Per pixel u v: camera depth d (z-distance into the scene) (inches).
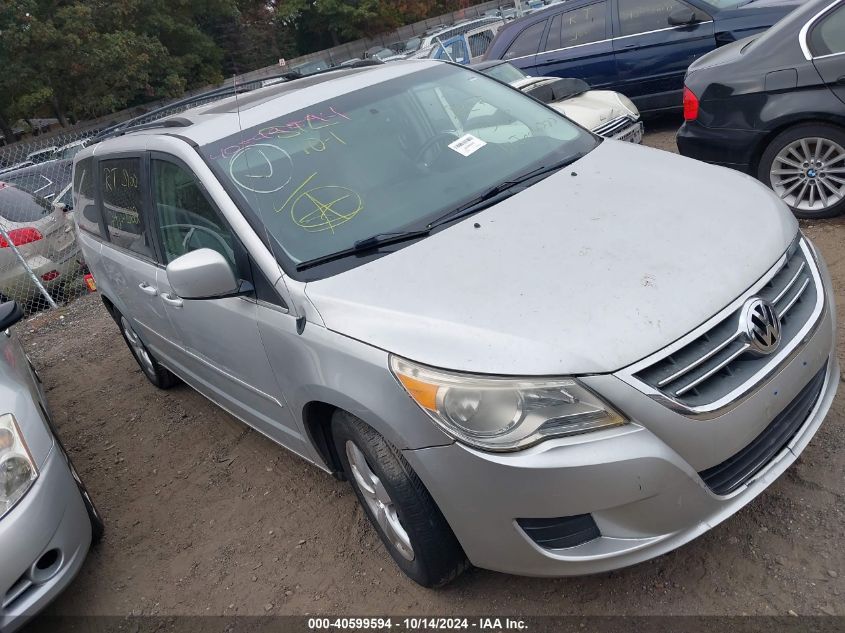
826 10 177.2
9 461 111.7
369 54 1041.5
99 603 126.8
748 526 103.7
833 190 183.5
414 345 89.4
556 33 345.4
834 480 107.1
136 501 155.4
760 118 187.5
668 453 82.7
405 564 107.0
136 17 1216.2
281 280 106.9
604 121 252.2
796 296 96.2
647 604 96.5
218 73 1357.0
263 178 119.6
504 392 82.9
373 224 113.7
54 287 340.5
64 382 238.7
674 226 100.7
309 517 133.6
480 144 131.9
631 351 82.9
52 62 1091.3
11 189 350.6
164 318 152.7
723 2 302.4
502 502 85.6
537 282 92.7
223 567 126.9
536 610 100.4
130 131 163.2
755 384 87.4
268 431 135.7
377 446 96.1
